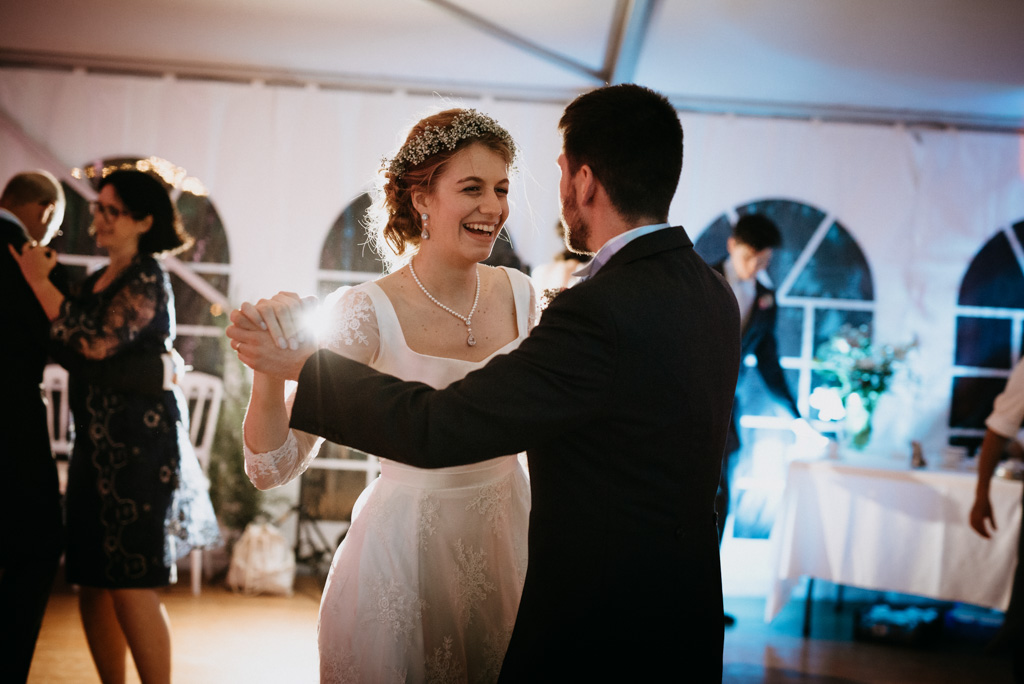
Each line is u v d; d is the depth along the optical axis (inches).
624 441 49.3
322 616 64.1
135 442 94.2
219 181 172.1
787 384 177.9
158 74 171.5
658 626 49.8
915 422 180.5
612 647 49.5
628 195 52.5
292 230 173.3
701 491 52.3
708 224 179.3
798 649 142.6
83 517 93.3
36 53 165.0
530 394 46.5
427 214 65.1
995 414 107.9
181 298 171.9
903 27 132.6
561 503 51.0
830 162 179.6
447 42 151.8
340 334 62.1
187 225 171.8
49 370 165.9
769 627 155.0
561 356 47.2
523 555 70.7
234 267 172.7
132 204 96.7
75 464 95.1
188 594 157.5
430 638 64.2
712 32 139.2
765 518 178.4
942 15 126.7
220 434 171.6
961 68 150.3
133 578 92.3
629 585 49.5
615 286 49.1
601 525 49.9
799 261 180.2
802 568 145.9
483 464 66.1
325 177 173.5
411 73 169.6
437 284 66.7
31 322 94.5
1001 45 137.3
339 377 49.4
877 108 178.1
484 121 64.2
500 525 68.0
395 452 46.9
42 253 93.2
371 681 60.9
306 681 119.0
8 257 94.7
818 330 180.5
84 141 168.7
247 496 171.8
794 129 179.5
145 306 94.7
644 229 52.5
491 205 63.5
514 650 53.1
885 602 171.3
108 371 92.2
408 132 67.2
